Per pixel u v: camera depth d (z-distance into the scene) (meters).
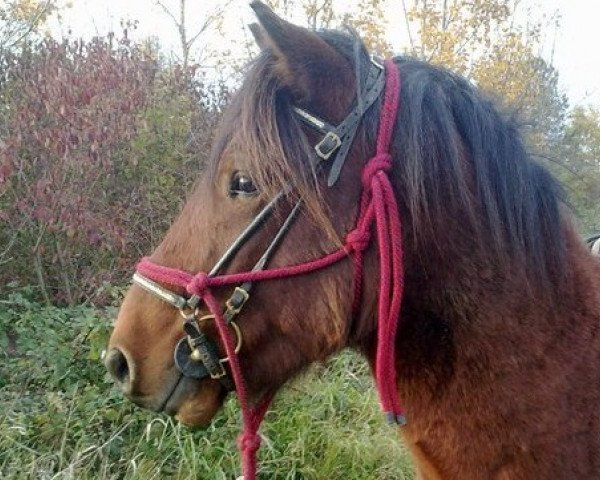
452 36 14.14
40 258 5.23
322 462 3.33
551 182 1.50
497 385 1.38
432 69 1.50
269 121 1.34
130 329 1.46
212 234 1.40
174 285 1.42
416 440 1.46
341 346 1.39
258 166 1.33
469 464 1.41
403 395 1.46
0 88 5.45
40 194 4.92
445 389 1.41
